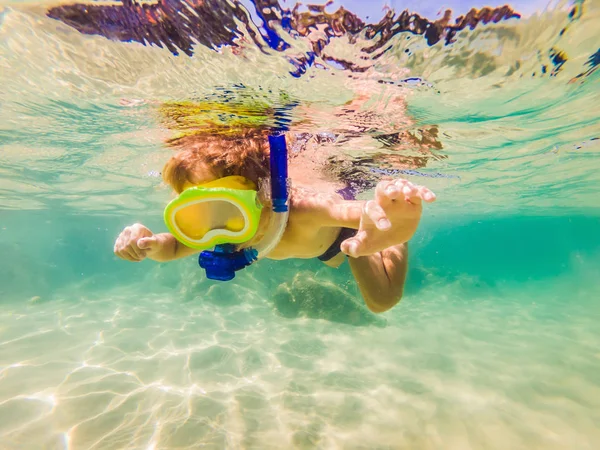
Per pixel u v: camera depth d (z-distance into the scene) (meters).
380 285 0.78
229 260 0.50
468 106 1.15
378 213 0.34
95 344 2.03
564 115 1.32
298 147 1.39
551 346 2.24
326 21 0.68
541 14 0.70
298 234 0.62
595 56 0.87
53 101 1.16
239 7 0.65
